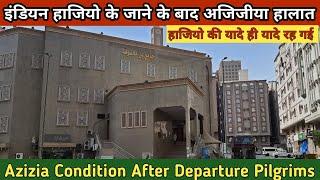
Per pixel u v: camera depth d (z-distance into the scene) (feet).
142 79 151.12
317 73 144.56
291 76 201.87
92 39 144.25
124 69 148.05
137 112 118.11
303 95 168.86
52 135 129.08
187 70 163.94
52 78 133.90
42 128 126.52
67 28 140.15
